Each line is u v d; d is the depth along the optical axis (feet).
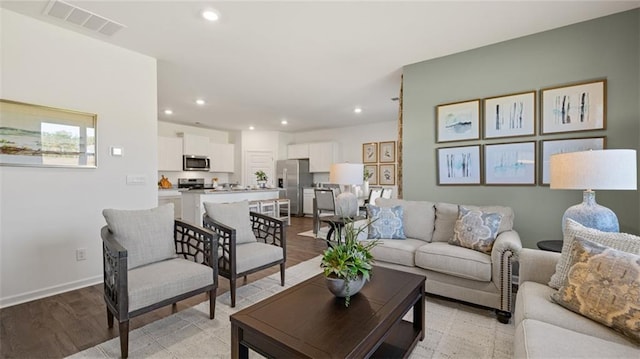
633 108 8.09
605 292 4.24
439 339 6.48
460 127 10.77
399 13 8.16
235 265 8.13
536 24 8.84
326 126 25.68
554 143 9.14
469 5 7.81
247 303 8.33
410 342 5.92
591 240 5.20
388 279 6.39
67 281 9.04
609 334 4.06
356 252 5.66
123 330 5.72
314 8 7.89
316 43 9.97
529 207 9.58
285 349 3.99
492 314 7.65
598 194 8.45
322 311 4.90
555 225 9.17
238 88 14.83
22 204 8.28
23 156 8.26
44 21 8.51
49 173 8.74
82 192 9.36
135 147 10.57
